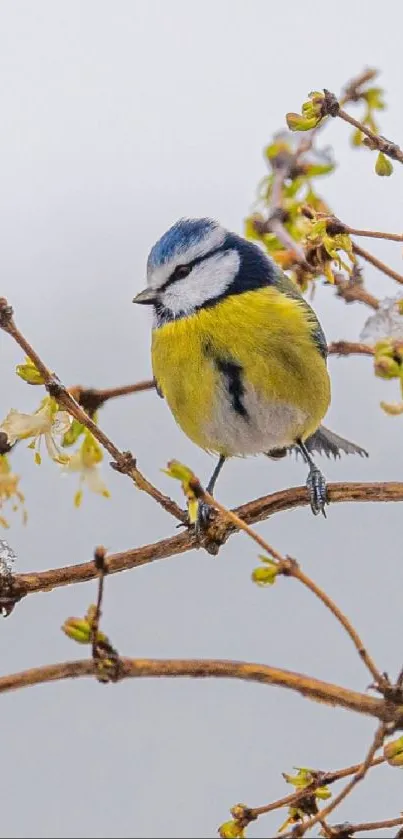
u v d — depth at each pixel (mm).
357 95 7426
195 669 4746
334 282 7504
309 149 8055
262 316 8820
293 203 7961
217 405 8938
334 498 7191
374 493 7207
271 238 8062
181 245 9125
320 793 5512
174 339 8969
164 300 9117
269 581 4914
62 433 6766
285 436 9273
